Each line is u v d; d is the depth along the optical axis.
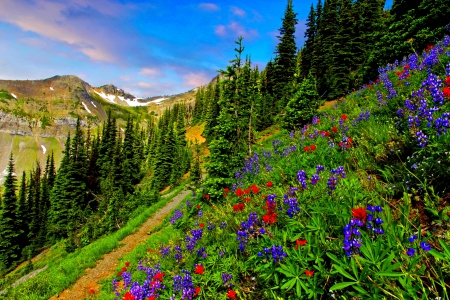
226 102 14.16
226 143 12.37
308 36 49.00
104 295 10.88
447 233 2.19
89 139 62.91
